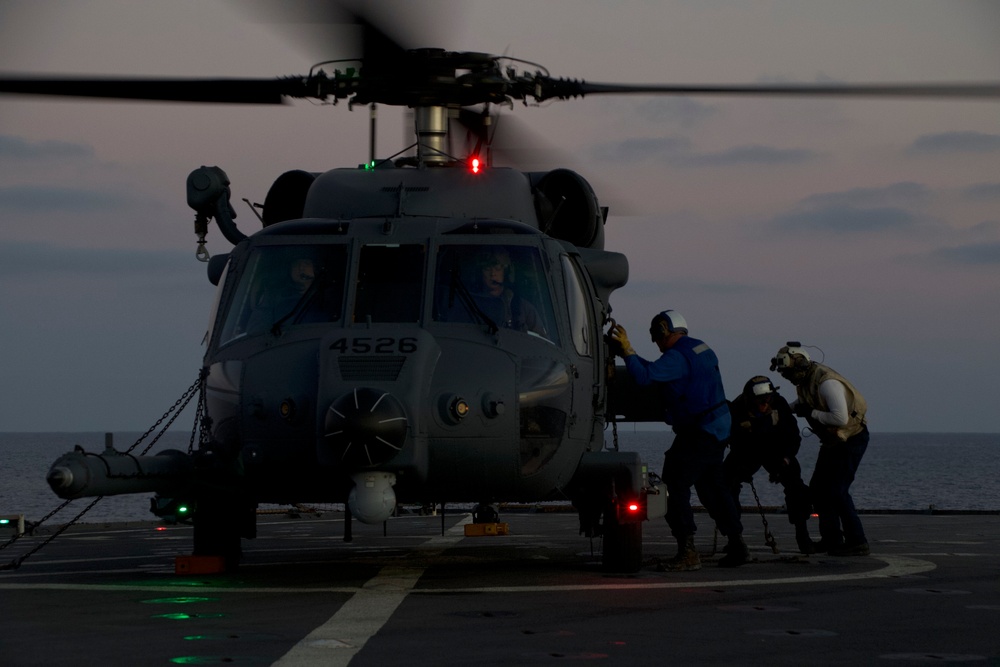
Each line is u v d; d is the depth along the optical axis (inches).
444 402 360.5
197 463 376.5
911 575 402.6
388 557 498.6
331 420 343.9
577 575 404.2
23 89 362.3
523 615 297.1
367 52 414.3
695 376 431.2
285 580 386.3
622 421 553.6
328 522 824.9
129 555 528.1
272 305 392.2
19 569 441.7
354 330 368.8
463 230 401.7
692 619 290.7
